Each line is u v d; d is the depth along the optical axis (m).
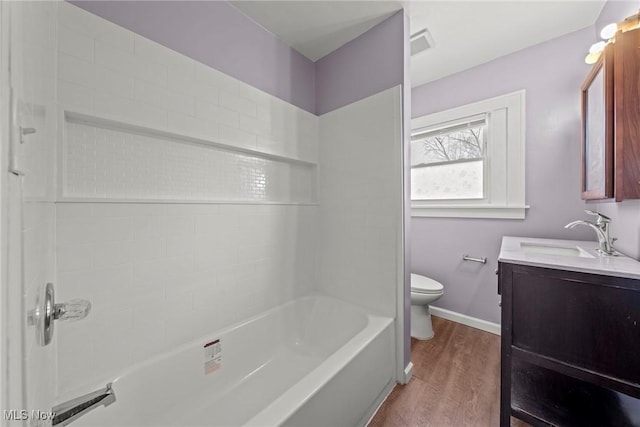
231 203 1.46
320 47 1.83
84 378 0.96
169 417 1.10
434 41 1.81
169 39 1.21
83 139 0.98
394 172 1.51
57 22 0.87
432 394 1.37
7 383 0.26
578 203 1.70
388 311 1.52
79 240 0.95
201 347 1.25
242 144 1.45
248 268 1.53
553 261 1.04
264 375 1.44
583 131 1.53
